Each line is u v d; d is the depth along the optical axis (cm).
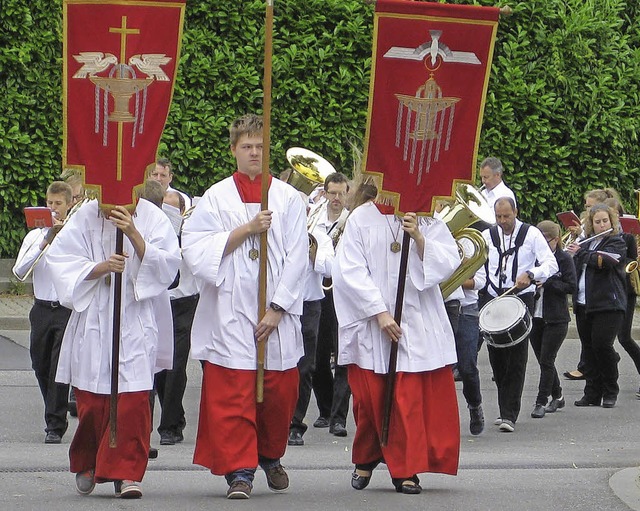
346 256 1249
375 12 1200
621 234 2003
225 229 1217
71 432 1673
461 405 1978
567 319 1905
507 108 2958
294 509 1159
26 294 2828
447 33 1209
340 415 1706
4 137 2747
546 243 1845
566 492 1273
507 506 1199
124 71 1162
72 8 1155
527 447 1645
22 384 2003
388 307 1245
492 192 2262
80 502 1177
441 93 1216
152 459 1459
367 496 1232
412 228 1222
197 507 1158
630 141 3114
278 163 2855
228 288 1205
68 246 1186
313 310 1630
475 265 1570
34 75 2767
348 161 2905
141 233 1194
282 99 2859
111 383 1173
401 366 1230
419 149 1223
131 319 1187
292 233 1223
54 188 1579
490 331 1716
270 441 1233
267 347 1209
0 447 1538
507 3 2936
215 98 2845
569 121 3017
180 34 1176
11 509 1144
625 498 1244
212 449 1197
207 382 1210
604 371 1997
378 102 1217
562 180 3033
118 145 1163
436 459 1245
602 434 1767
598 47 3077
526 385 2203
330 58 2866
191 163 2833
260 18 2859
